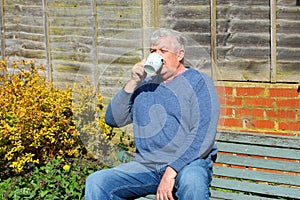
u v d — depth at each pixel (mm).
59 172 5781
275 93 5789
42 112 6188
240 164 4672
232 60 6059
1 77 7035
